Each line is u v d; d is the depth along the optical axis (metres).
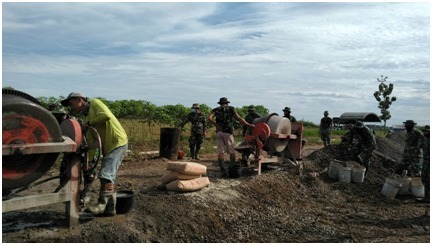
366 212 9.09
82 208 6.59
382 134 33.47
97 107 6.13
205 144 18.78
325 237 7.20
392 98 40.12
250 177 10.16
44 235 5.39
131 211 6.56
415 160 11.57
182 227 6.55
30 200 5.21
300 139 11.88
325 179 11.56
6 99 4.97
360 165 11.86
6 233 5.42
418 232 7.75
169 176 8.09
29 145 5.00
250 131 10.93
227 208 7.76
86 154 6.15
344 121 35.97
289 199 9.50
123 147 6.24
